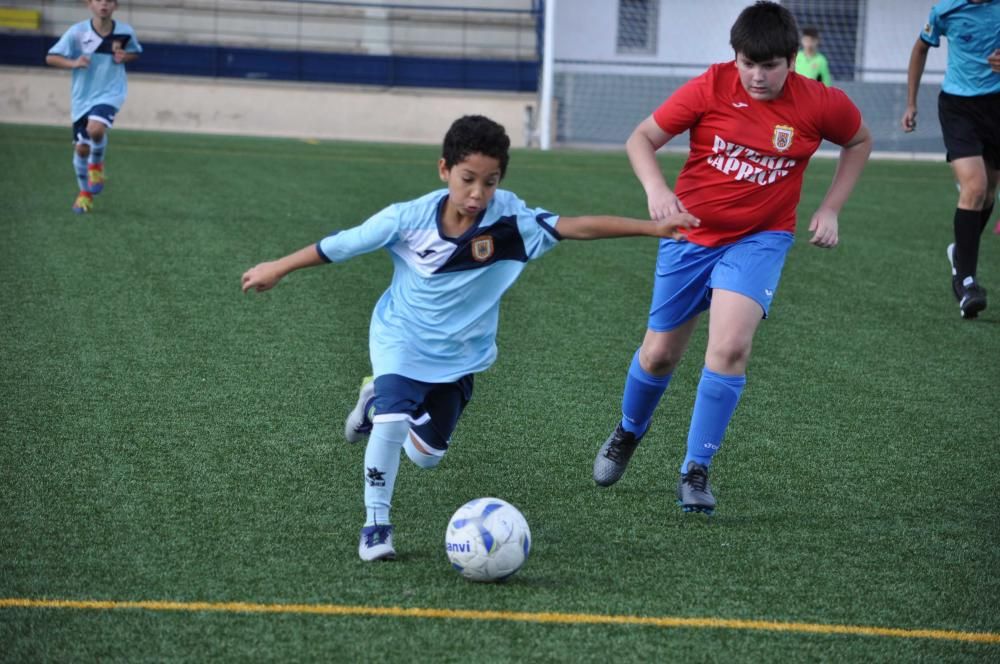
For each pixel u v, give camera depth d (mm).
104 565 8484
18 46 48844
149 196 27594
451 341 8945
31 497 9789
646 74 54375
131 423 11867
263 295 17906
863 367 15125
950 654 7523
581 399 13312
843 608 8172
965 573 8867
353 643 7379
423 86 52125
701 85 9852
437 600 8055
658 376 10266
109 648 7250
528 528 8656
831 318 17938
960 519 10039
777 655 7414
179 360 14250
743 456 11570
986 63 17312
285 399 12906
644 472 11039
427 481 10570
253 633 7480
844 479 11000
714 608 8078
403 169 36500
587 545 9195
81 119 24125
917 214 30203
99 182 24469
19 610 7723
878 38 54844
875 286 20531
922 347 16281
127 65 50094
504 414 12656
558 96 53281
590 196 31703
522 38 53344
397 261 8969
